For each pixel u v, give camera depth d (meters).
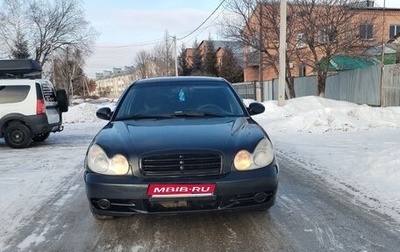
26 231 4.42
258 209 4.13
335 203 5.11
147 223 4.52
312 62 24.03
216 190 3.90
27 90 11.24
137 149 4.05
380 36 27.45
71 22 44.44
